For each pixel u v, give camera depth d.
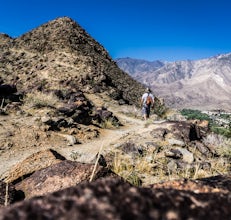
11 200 4.27
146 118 18.67
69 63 41.19
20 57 43.44
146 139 10.95
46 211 1.02
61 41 48.78
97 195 1.12
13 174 5.95
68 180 4.69
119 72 49.59
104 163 7.74
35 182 4.85
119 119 18.55
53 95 18.17
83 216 1.00
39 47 47.00
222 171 8.17
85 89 32.34
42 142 10.36
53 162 6.39
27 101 15.32
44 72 37.44
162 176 7.21
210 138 12.42
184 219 1.10
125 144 9.75
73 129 12.31
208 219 1.13
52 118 12.22
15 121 11.88
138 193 1.18
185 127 11.59
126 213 1.05
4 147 9.34
